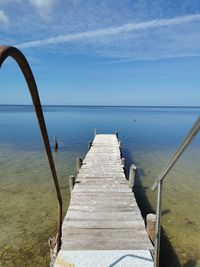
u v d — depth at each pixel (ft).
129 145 68.69
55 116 229.25
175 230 21.57
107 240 15.12
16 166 43.11
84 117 215.31
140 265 12.85
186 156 53.36
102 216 18.35
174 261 17.42
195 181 35.37
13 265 16.81
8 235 20.38
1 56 2.74
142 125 135.85
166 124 143.54
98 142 55.88
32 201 27.58
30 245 19.02
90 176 28.73
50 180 35.17
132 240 15.16
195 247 19.07
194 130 5.49
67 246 14.42
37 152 55.93
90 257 13.42
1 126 121.08
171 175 38.37
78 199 21.62
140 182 35.09
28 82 4.05
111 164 35.04
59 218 10.62
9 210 25.18
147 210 26.03
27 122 146.20
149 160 50.01
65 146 65.77
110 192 23.36
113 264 12.91
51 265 14.06
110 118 203.10
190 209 25.89
